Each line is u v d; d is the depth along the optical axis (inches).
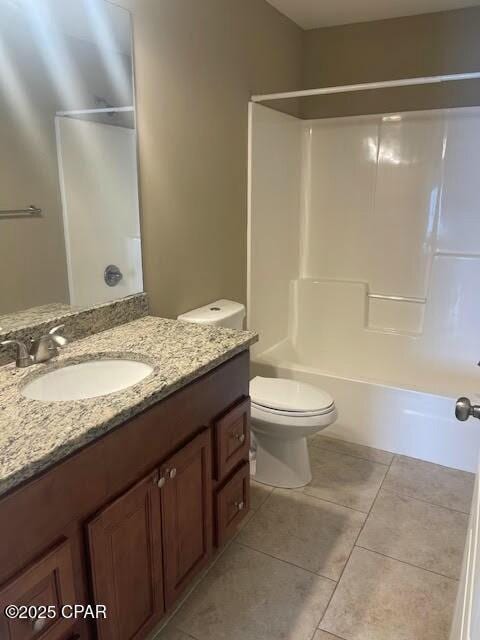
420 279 119.0
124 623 49.2
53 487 39.1
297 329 130.4
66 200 62.8
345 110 120.9
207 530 62.7
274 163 111.8
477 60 106.4
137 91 70.9
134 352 60.0
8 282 57.3
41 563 38.4
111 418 43.1
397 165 116.5
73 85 61.5
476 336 112.4
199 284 90.5
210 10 83.8
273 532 76.9
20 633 37.6
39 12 56.4
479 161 108.2
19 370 53.9
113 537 45.9
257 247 109.0
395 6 105.2
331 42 118.7
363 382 98.3
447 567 69.8
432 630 60.1
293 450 87.4
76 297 65.9
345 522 79.1
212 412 60.4
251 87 99.6
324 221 127.3
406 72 113.1
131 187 72.3
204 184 88.2
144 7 69.9
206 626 60.8
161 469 51.4
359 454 98.2
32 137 57.7
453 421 91.4
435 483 88.7
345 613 62.5
